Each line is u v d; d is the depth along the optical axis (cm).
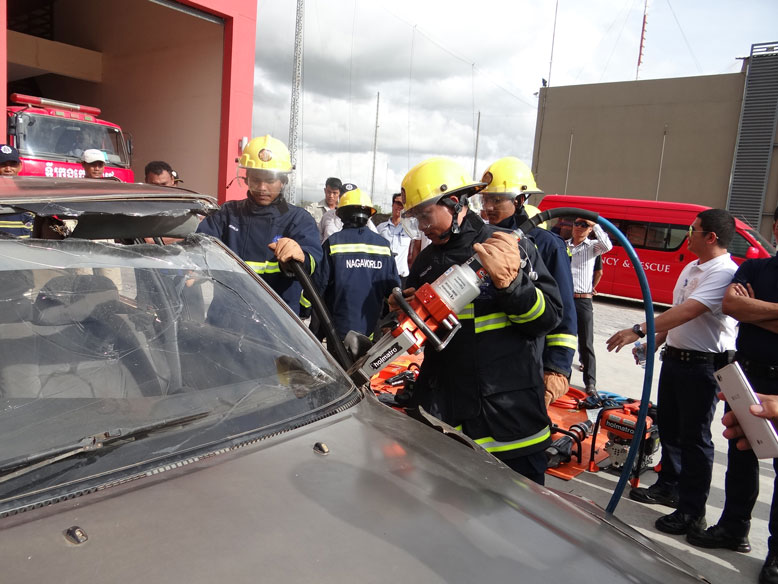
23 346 135
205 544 102
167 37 1152
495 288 202
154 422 132
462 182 215
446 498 130
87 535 100
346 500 121
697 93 2258
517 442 217
